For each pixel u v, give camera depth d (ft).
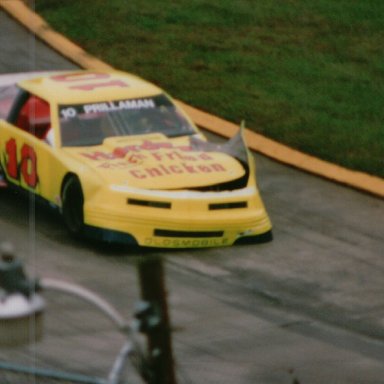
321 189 125.18
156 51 171.63
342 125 143.43
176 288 96.12
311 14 187.42
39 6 189.47
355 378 78.54
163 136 112.37
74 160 106.93
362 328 90.33
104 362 76.43
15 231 108.37
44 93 114.42
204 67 165.27
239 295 95.66
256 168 131.34
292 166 131.34
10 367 52.21
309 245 108.78
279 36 178.09
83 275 97.76
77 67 168.04
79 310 87.71
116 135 111.24
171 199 103.24
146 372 46.78
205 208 104.27
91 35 177.78
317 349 84.53
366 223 115.75
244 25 182.39
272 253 105.91
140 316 45.39
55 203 108.99
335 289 98.58
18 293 40.45
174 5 190.60
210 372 77.46
